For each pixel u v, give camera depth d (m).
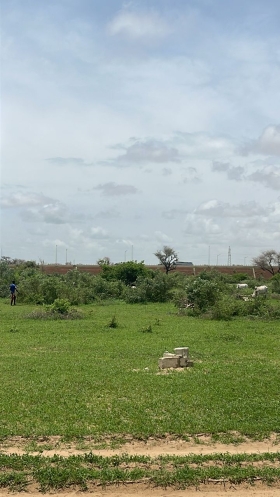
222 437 9.72
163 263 83.56
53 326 25.64
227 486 7.87
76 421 10.43
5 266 56.09
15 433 9.74
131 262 60.91
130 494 7.64
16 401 11.76
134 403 11.65
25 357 17.25
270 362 16.52
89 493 7.67
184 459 8.58
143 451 9.07
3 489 7.74
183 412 10.99
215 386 13.11
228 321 28.62
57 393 12.45
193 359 17.05
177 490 7.76
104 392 12.58
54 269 78.06
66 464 8.32
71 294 40.12
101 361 16.56
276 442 9.52
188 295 32.56
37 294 40.09
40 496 7.59
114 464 8.42
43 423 10.30
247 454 8.86
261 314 30.39
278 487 7.86
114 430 9.93
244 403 11.66
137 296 41.91
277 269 88.88
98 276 58.69
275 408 11.30
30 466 8.30
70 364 15.98
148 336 22.23
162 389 12.86
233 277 72.12
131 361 16.61
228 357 17.44
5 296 47.09
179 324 26.80
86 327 25.27
